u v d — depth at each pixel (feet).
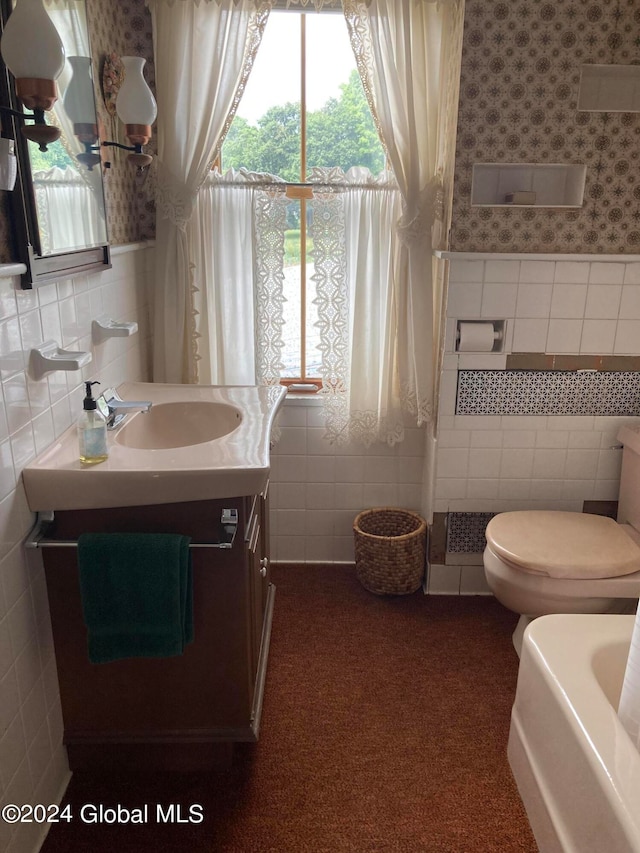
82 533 5.24
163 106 7.68
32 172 4.81
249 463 5.13
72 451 5.37
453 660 7.54
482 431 8.41
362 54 7.54
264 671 6.76
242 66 7.63
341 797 5.74
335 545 9.60
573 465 8.54
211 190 8.17
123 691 5.70
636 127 7.54
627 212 7.80
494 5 7.16
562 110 7.48
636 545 7.13
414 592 8.96
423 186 8.06
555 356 8.16
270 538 9.58
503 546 7.04
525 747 4.87
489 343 7.94
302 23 8.11
